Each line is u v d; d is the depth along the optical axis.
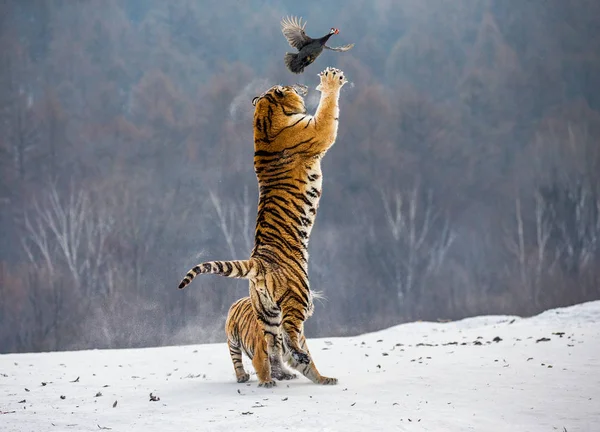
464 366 40.22
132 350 55.28
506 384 35.41
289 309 37.34
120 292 182.50
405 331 63.53
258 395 35.16
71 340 171.12
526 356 42.25
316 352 50.59
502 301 197.62
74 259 195.25
